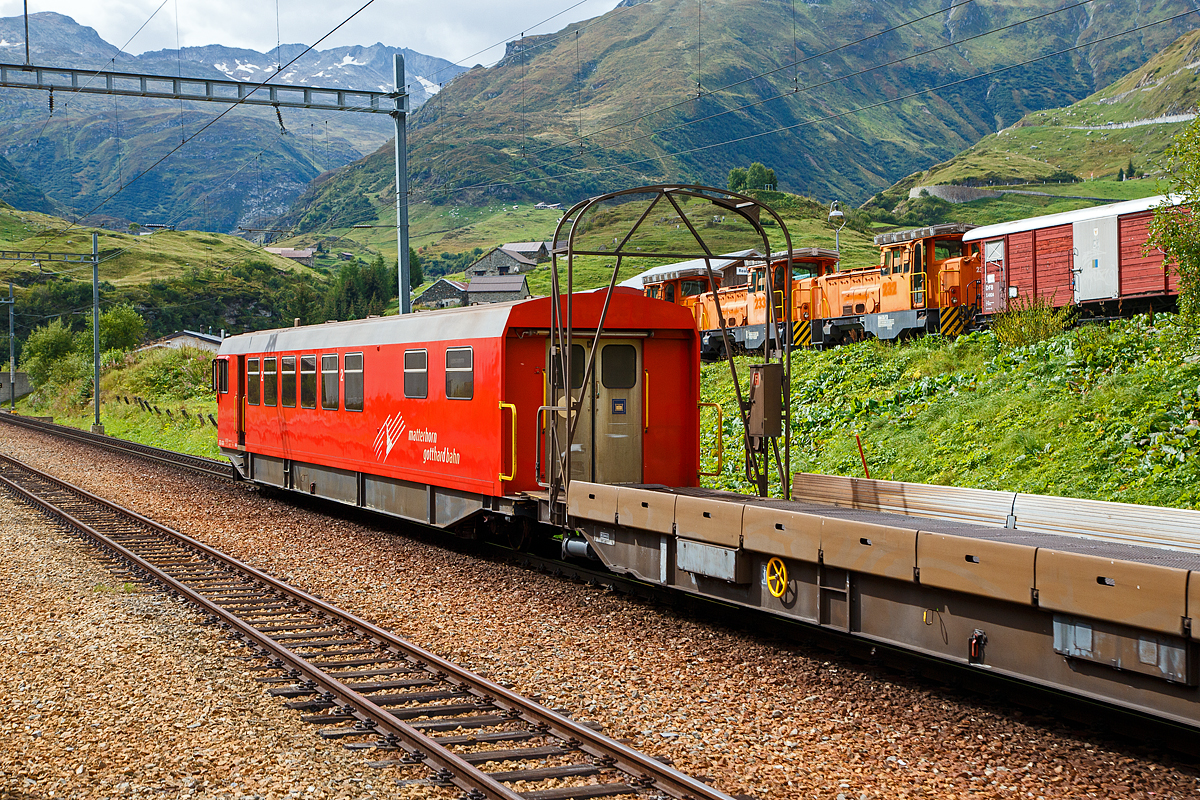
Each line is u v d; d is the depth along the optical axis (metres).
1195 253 13.45
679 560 9.28
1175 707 5.65
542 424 12.00
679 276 36.88
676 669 8.12
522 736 6.55
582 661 8.36
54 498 19.39
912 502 10.02
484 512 12.75
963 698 7.23
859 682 7.67
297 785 5.72
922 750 6.29
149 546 14.09
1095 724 6.51
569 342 10.62
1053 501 8.58
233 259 157.25
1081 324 20.94
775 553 8.17
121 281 128.50
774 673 7.96
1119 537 8.02
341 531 15.46
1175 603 5.49
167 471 24.45
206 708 7.09
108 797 5.53
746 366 26.41
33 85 19.89
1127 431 14.31
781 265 31.33
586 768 5.97
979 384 18.61
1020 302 23.02
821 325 29.98
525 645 8.88
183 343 70.06
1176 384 15.20
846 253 107.25
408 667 8.28
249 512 17.61
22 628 9.26
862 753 6.25
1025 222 25.36
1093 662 6.00
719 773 5.94
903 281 26.80
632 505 9.85
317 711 7.21
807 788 5.72
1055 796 5.59
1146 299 22.86
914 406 18.77
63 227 171.88
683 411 12.71
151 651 8.58
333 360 16.33
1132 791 5.66
